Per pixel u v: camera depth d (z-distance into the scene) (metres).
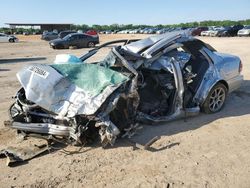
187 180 4.13
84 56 6.71
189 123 6.13
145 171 4.38
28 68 5.44
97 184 4.09
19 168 4.54
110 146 5.14
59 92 5.06
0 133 5.77
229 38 36.81
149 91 6.09
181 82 5.85
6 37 42.44
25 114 5.22
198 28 49.00
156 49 5.82
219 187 3.97
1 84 10.50
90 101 4.85
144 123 5.95
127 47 6.05
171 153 4.89
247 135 5.55
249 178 4.17
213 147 5.09
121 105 5.08
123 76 5.22
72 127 4.82
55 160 4.75
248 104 7.37
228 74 6.87
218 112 6.79
